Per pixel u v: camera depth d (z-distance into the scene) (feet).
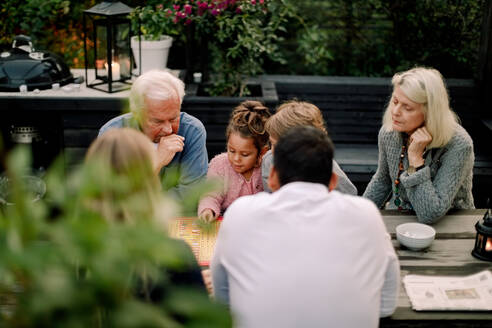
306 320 4.60
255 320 4.69
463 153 7.78
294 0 16.12
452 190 7.73
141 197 3.54
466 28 15.57
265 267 4.71
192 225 7.37
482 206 13.57
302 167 4.97
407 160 8.44
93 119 12.30
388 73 16.28
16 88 12.18
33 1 15.49
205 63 14.74
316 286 4.61
